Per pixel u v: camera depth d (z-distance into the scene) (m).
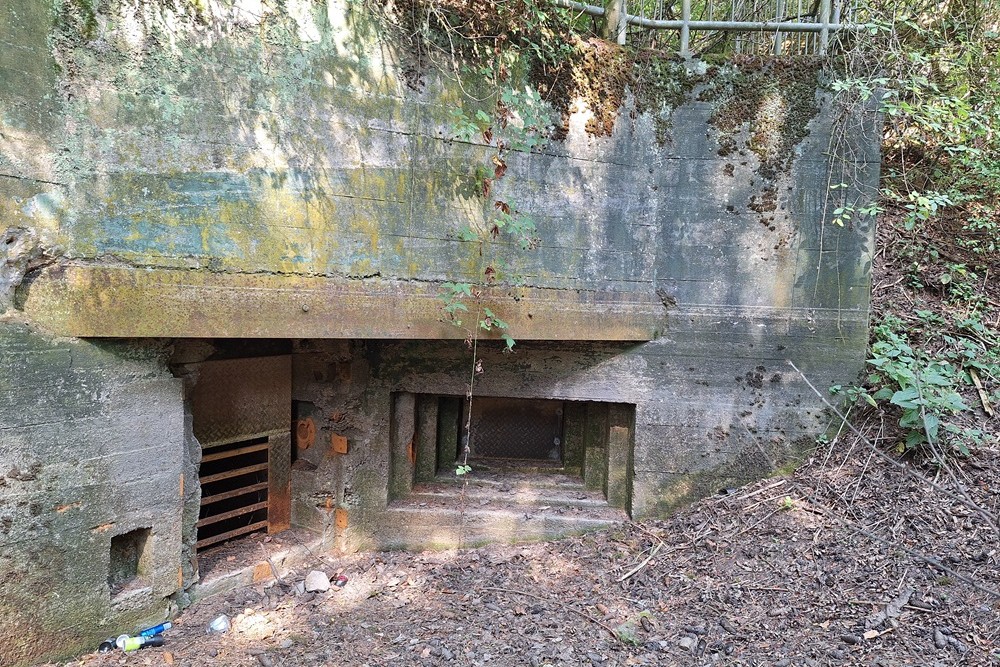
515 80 4.02
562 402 5.18
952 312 4.98
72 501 3.04
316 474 4.75
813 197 4.47
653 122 4.48
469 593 4.08
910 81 4.53
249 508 4.50
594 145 4.33
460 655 3.31
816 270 4.50
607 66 4.34
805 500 4.27
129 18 2.89
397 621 3.75
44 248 2.78
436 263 3.82
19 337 2.78
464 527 4.88
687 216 4.53
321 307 3.47
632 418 4.80
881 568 3.60
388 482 4.91
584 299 4.35
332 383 4.75
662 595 3.82
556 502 4.98
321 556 4.66
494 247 4.02
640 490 4.73
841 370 4.52
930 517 3.83
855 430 4.38
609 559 4.35
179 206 3.06
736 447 4.61
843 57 4.41
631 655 3.25
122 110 2.91
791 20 5.14
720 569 3.96
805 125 4.44
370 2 3.52
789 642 3.21
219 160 3.15
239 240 3.22
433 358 4.75
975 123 4.96
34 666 2.96
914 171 5.57
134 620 3.38
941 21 5.46
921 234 5.37
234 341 4.25
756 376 4.57
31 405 2.85
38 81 2.70
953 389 4.46
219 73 3.12
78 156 2.82
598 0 4.63
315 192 3.42
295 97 3.33
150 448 3.36
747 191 4.50
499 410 5.29
